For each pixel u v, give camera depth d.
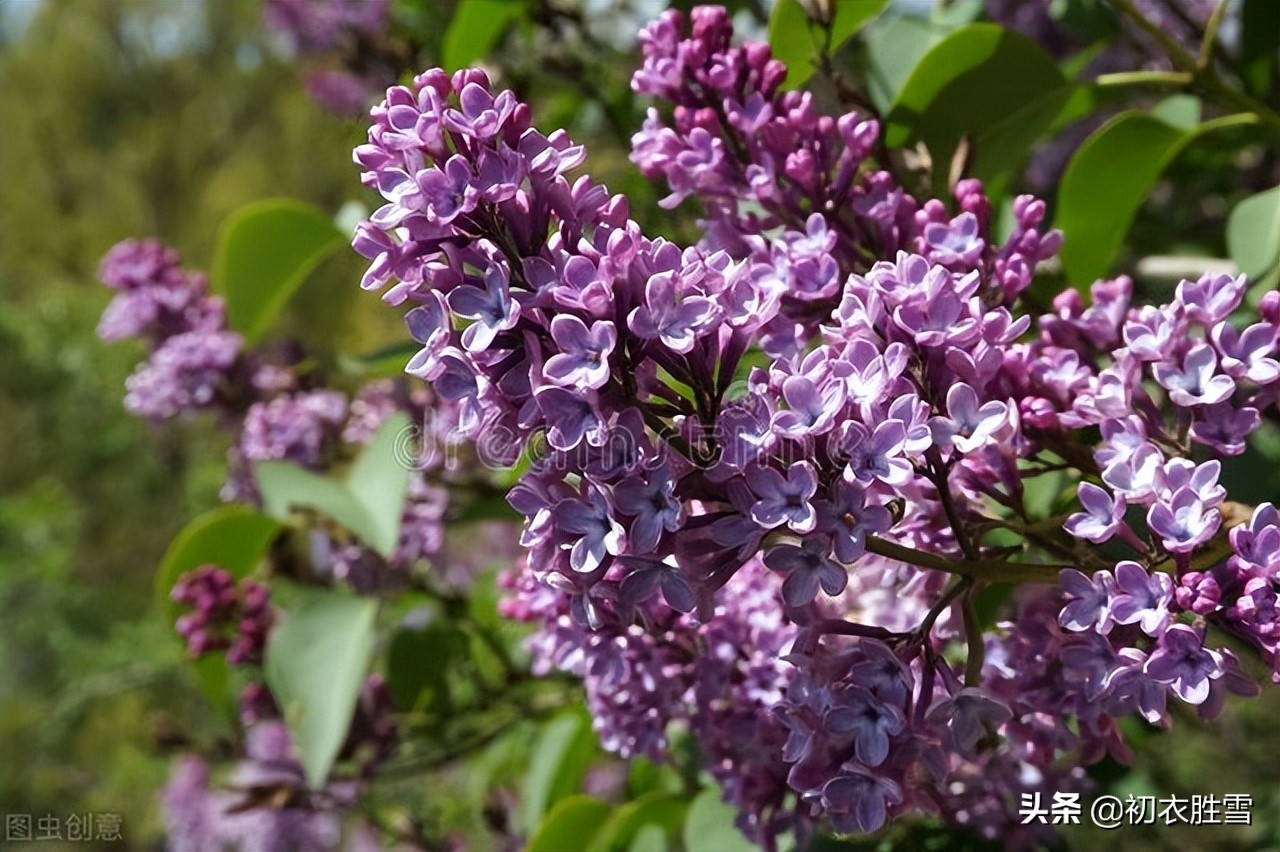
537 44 0.99
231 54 5.32
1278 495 0.72
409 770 0.93
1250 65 0.91
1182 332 0.61
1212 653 0.57
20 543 2.91
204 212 4.89
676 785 0.87
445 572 0.94
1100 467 0.62
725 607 0.68
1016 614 0.66
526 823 0.91
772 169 0.66
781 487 0.57
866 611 0.66
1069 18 0.92
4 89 5.73
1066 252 0.80
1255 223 0.76
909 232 0.66
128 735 2.10
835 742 0.59
